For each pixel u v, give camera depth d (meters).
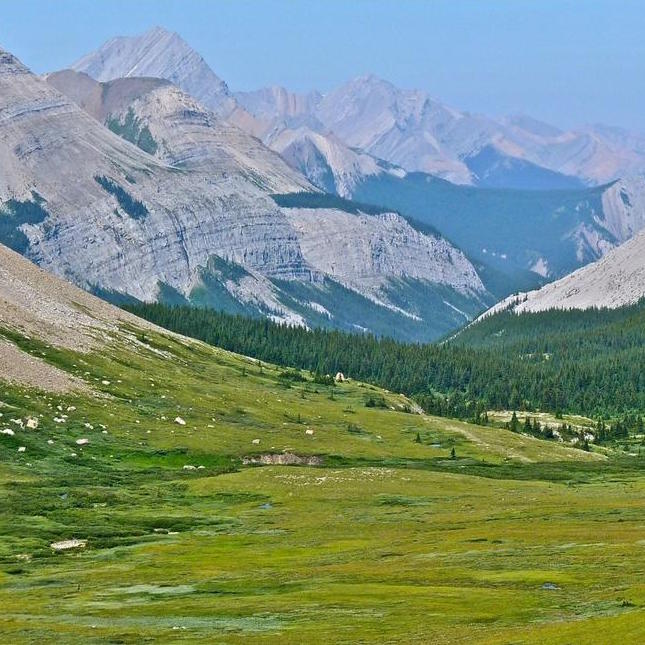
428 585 154.50
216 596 155.50
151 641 126.75
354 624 131.25
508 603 138.62
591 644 109.31
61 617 143.75
